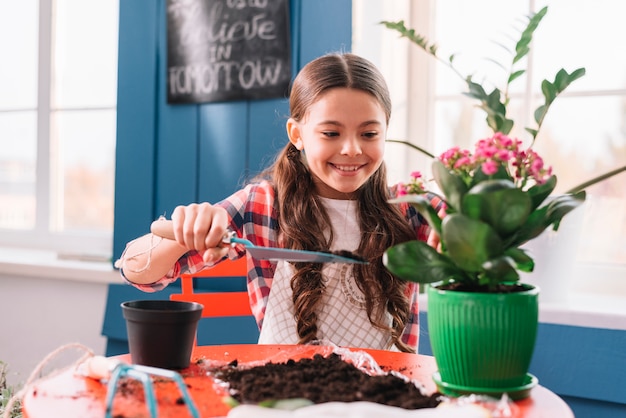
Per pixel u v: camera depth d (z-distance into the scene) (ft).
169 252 3.67
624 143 5.56
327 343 3.58
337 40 5.74
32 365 7.25
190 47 6.42
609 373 4.78
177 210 3.17
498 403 2.35
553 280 5.22
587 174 5.68
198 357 3.07
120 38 6.76
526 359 2.49
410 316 4.25
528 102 5.81
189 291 4.34
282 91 5.99
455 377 2.52
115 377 2.19
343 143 3.67
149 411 2.18
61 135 7.88
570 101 5.70
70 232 7.83
